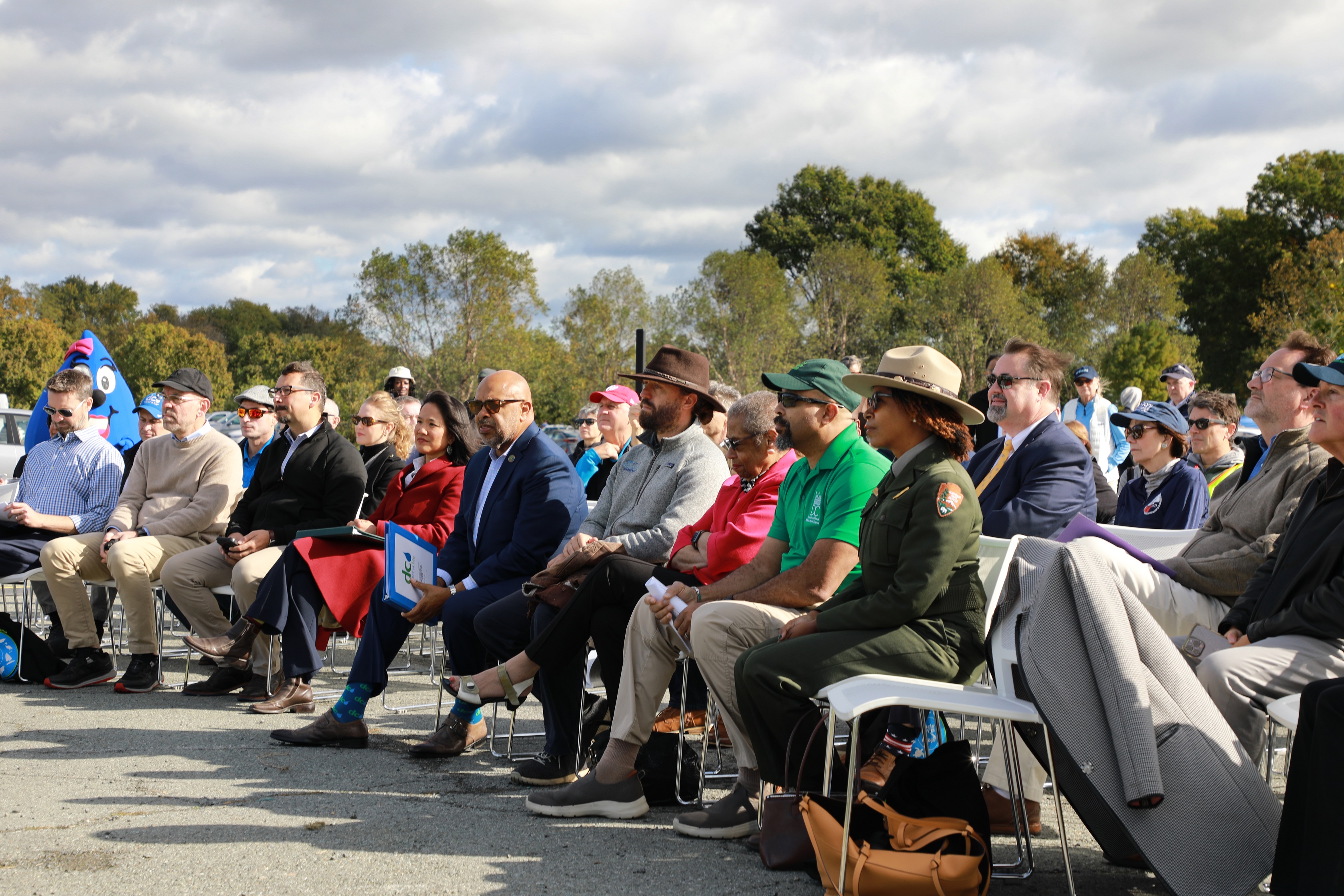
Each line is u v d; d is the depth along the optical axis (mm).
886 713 3707
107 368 9812
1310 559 3121
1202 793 2584
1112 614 2633
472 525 4910
